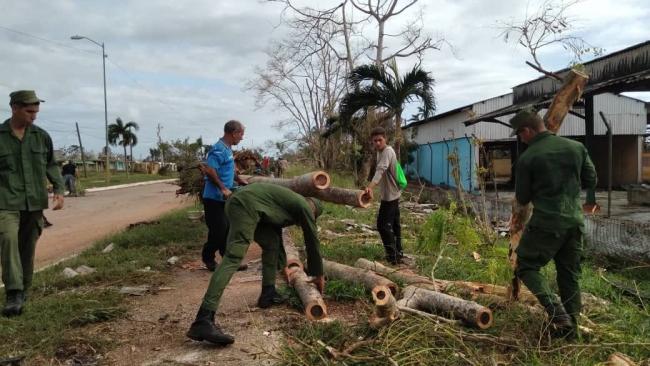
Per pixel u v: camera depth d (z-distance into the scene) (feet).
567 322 13.55
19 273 16.55
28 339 14.40
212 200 22.56
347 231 33.55
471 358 12.49
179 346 14.14
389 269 20.04
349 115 52.85
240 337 14.52
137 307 17.93
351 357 12.30
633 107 78.18
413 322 13.99
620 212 41.50
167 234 31.58
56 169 18.57
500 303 16.07
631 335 13.92
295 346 13.43
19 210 16.88
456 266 21.34
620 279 21.24
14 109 16.85
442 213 21.03
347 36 81.97
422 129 101.19
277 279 20.72
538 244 13.94
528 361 12.33
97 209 58.08
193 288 20.52
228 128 22.75
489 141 78.59
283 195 15.43
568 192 13.83
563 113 17.22
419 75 49.08
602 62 44.16
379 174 21.94
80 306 17.34
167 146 176.24
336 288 17.83
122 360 13.35
